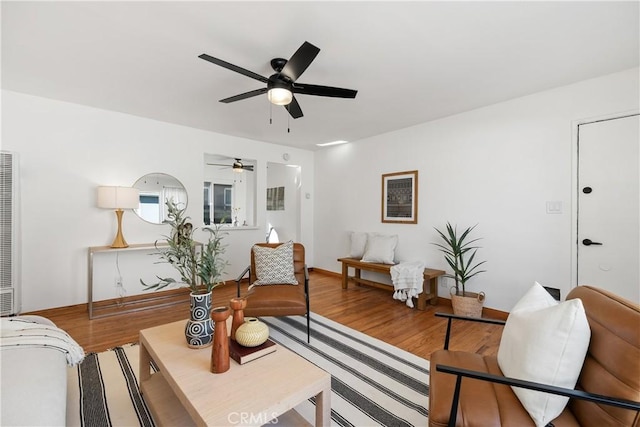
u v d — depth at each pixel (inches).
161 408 59.2
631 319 39.1
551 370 41.8
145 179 148.7
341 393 72.5
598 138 102.7
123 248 128.7
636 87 95.3
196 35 78.0
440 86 109.0
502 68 95.3
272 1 65.0
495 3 65.3
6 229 110.3
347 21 71.6
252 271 127.0
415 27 73.7
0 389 41.3
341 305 143.7
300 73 79.6
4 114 114.9
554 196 112.3
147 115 144.2
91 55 88.5
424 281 138.4
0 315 108.8
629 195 97.6
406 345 99.7
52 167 125.0
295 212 255.3
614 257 100.4
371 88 110.3
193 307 63.9
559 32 75.7
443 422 43.2
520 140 120.4
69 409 65.2
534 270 117.5
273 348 61.0
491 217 129.5
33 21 71.8
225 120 151.2
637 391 35.4
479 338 105.5
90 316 120.4
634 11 67.2
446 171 145.3
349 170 199.2
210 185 292.2
